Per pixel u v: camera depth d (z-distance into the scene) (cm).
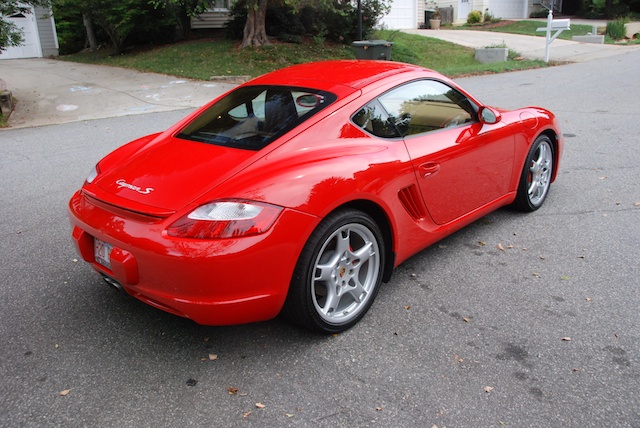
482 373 267
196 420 237
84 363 278
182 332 306
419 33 2344
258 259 251
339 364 275
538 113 463
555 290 347
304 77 351
